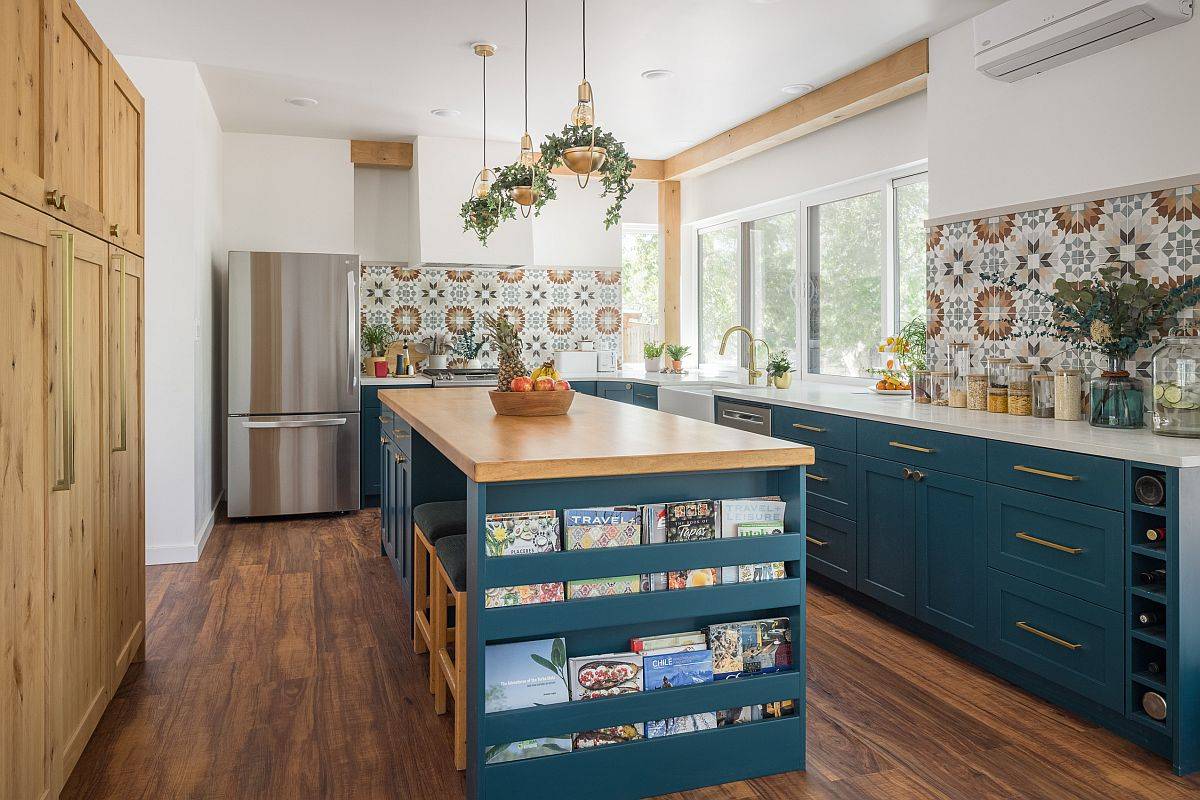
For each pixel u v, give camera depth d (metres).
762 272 6.16
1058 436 2.67
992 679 2.89
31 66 1.83
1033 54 3.23
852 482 3.64
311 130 5.76
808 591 3.95
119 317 2.58
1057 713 2.62
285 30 3.91
